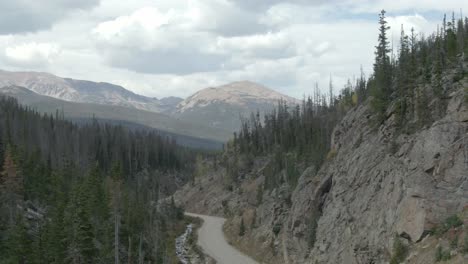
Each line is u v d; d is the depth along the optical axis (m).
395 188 55.19
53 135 173.88
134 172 192.62
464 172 48.19
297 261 74.38
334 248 63.34
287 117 171.75
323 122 123.69
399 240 49.62
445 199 47.62
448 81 60.00
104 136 196.25
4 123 144.88
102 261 69.38
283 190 105.38
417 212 48.62
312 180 84.56
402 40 83.81
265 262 86.00
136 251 81.44
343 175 71.06
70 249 65.19
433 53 75.06
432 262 43.03
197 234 117.94
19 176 86.56
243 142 176.00
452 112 53.56
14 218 77.62
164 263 86.56
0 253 66.94
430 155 52.09
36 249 65.88
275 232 90.50
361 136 73.06
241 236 107.50
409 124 61.34
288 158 123.56
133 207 96.25
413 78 64.31
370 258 54.31
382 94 71.06
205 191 170.88
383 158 62.28
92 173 92.12
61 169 108.81
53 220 70.25
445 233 44.72
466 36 76.62
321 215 75.25
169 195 193.50
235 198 146.50
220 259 90.88
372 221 57.44
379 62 80.06
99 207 82.88
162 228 116.19
